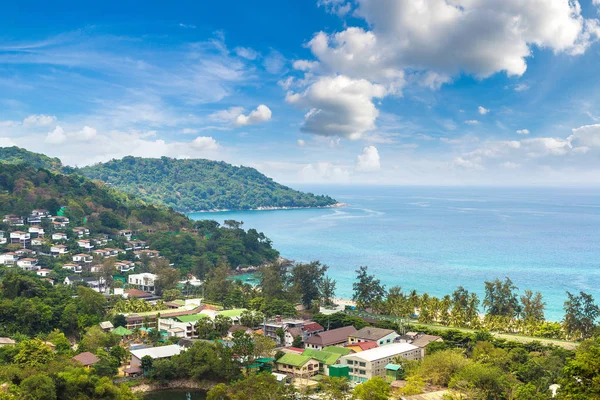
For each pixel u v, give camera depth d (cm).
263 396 14075
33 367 14900
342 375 17275
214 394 14638
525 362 16612
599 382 10012
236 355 18138
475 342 19062
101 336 19450
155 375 17112
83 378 13988
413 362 17300
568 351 17125
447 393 15188
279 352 18312
